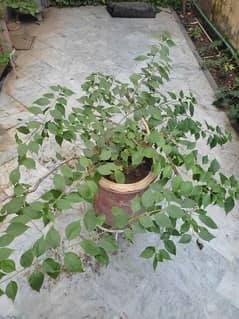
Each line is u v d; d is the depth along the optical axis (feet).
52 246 2.50
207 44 12.89
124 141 3.96
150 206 2.98
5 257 2.43
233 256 5.49
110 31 13.43
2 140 7.47
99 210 5.19
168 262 5.31
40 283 2.46
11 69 10.14
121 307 4.73
